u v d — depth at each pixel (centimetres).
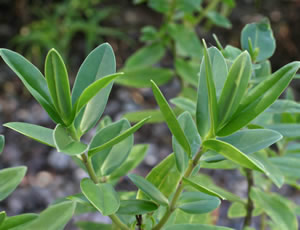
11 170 53
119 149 58
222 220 192
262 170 46
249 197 71
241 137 51
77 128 53
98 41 274
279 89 49
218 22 101
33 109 240
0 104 238
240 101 50
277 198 69
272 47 58
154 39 106
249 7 278
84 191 50
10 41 270
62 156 218
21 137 228
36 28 267
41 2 284
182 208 55
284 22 266
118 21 283
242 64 49
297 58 258
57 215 53
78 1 273
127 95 253
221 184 212
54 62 47
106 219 185
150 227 59
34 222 52
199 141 55
